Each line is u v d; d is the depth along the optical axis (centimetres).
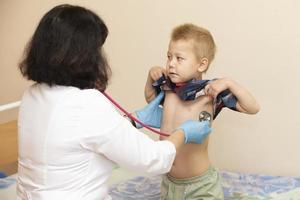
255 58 160
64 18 86
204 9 165
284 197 141
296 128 159
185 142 109
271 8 154
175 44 120
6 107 158
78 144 86
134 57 185
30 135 90
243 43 160
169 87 127
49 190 89
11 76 218
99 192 93
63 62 85
